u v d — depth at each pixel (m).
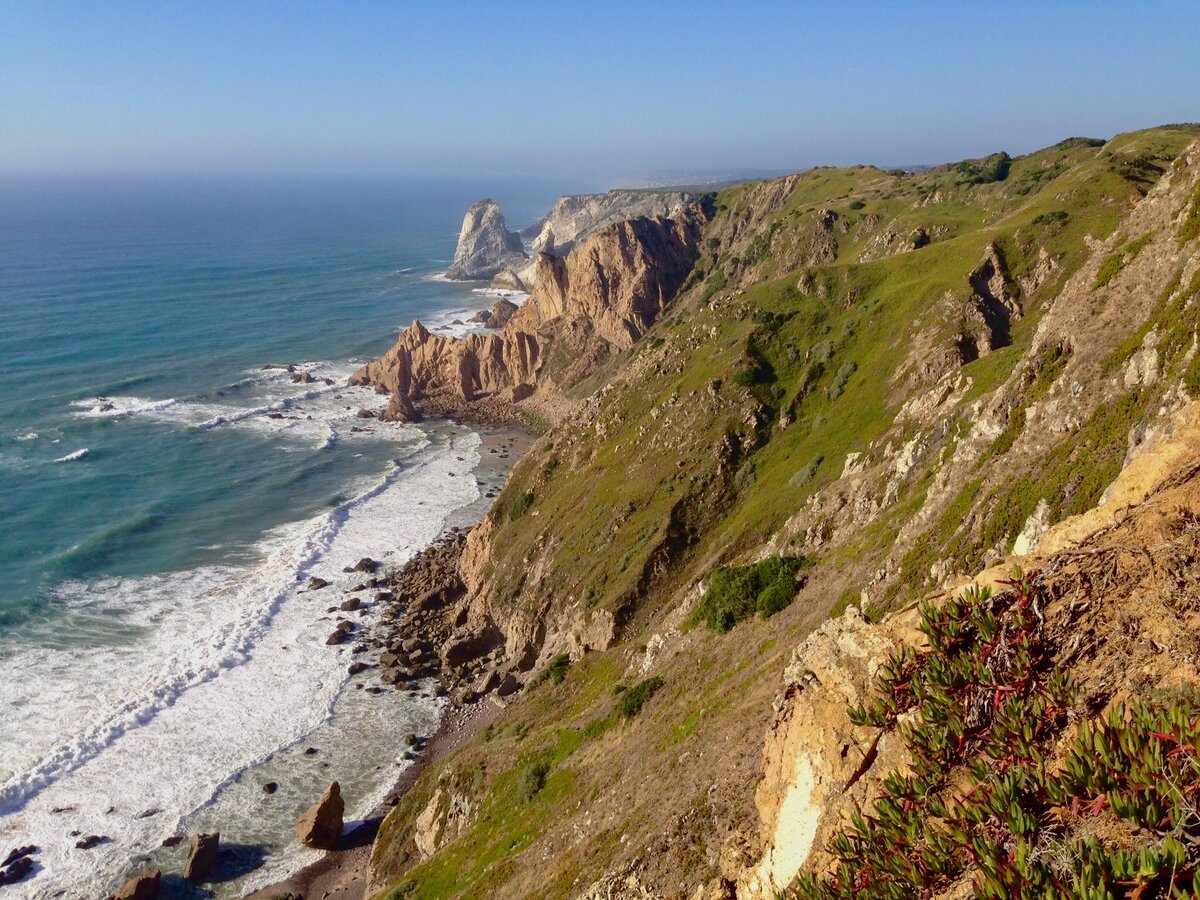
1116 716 6.16
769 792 13.80
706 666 38.69
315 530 94.62
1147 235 31.25
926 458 40.56
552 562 75.00
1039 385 31.39
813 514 47.97
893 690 8.88
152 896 46.22
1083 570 8.50
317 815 50.97
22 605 73.50
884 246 118.94
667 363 91.69
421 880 39.03
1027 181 115.44
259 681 66.62
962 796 7.17
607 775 34.72
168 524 93.88
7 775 53.97
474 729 62.59
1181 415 12.14
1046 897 5.48
